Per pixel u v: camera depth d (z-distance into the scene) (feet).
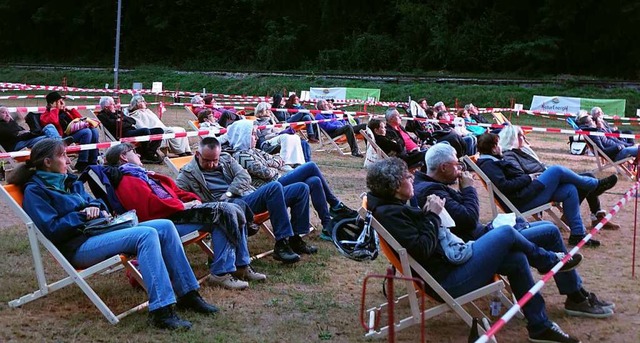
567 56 129.18
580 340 14.20
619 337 14.43
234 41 170.19
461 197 15.89
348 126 44.68
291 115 52.90
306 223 20.03
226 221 16.74
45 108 36.40
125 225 14.84
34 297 14.98
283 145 29.43
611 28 125.70
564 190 21.83
